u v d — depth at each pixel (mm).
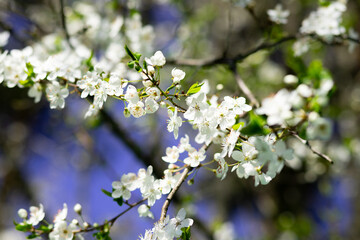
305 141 2111
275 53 6133
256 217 7781
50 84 2707
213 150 6961
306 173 5719
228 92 4262
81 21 4746
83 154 6648
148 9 6441
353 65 6879
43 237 2635
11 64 2664
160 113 5250
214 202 7602
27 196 8602
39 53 3426
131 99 2156
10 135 8258
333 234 6340
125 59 3752
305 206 7406
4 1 4363
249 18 6996
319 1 3662
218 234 5125
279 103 2002
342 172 5895
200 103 2188
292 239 6223
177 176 2312
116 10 4699
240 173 2172
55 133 6699
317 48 4445
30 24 4766
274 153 2033
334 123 6273
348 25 4945
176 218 2156
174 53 5703
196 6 7332
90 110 2352
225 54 3625
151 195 2311
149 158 4961
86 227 2375
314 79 2678
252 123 2150
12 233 7707
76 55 3428
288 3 6719
